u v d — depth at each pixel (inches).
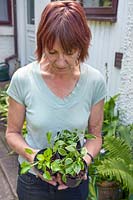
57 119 43.1
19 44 237.5
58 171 39.4
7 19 234.4
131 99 97.5
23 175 47.9
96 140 49.1
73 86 43.4
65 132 42.6
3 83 222.7
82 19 37.1
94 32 117.4
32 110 43.1
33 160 42.1
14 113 45.4
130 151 80.9
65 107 42.9
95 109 47.4
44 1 166.7
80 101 43.9
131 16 91.2
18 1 223.9
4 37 237.6
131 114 98.5
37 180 46.6
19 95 43.7
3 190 95.2
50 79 42.4
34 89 42.7
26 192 48.4
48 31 35.9
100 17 109.8
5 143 126.2
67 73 41.4
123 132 89.0
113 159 73.7
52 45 36.4
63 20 35.6
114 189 80.1
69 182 40.1
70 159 39.4
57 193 46.7
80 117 44.2
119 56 102.0
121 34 100.2
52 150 41.1
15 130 47.2
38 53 40.9
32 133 44.9
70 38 35.7
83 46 37.9
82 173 40.9
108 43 108.9
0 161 112.7
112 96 110.1
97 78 45.3
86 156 45.0
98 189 80.0
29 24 217.9
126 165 74.6
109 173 68.8
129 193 77.8
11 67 244.5
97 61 117.6
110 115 101.0
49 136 41.2
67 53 37.1
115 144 78.5
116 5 101.9
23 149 44.6
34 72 42.9
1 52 240.4
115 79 107.0
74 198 48.0
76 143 42.0
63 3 37.6
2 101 136.5
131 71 95.3
